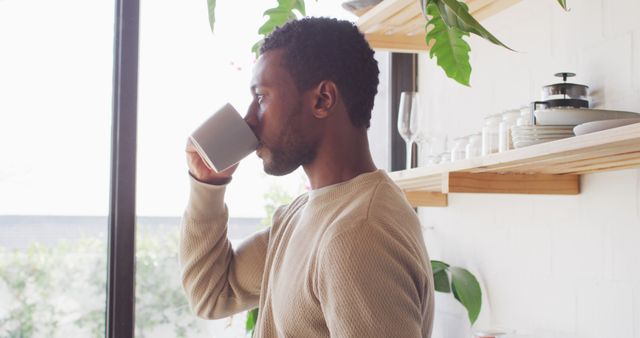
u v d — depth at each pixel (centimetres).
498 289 167
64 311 195
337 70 88
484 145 144
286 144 89
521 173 143
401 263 74
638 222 126
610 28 133
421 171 158
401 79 223
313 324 79
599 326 134
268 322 90
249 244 111
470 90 183
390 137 226
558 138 119
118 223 193
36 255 194
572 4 144
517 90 162
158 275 202
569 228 144
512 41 165
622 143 99
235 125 94
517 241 160
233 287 110
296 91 88
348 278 72
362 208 78
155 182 200
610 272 132
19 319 192
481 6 158
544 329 148
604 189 135
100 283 197
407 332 71
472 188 143
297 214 95
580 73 141
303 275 81
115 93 198
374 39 182
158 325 201
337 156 89
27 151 193
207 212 108
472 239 179
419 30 179
